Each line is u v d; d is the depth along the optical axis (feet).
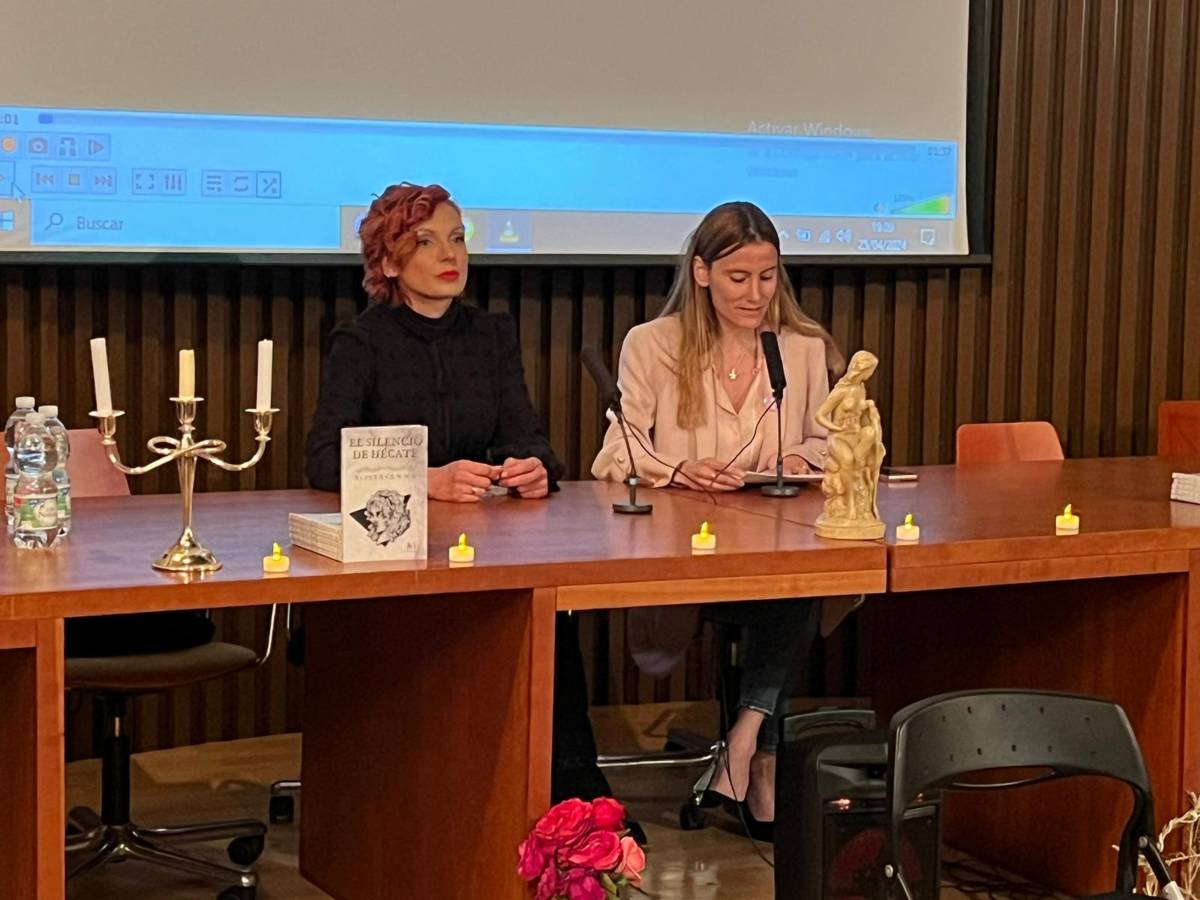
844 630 16.21
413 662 9.31
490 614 8.52
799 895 8.86
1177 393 17.10
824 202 15.51
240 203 13.73
